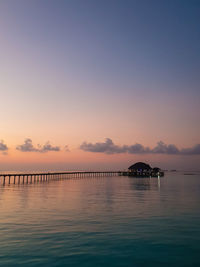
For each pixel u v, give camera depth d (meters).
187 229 13.95
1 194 33.69
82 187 49.81
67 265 9.02
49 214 18.25
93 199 28.09
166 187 50.03
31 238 12.09
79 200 27.00
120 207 21.92
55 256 9.84
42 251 10.35
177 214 18.45
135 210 20.27
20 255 9.89
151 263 9.27
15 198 28.48
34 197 29.77
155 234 12.93
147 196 31.86
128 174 129.25
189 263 9.29
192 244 11.38
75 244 11.27
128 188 47.19
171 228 14.17
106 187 50.12
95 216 17.56
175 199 28.39
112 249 10.68
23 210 19.97
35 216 17.42
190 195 33.28
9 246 10.91
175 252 10.39
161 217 17.28
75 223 15.29
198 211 19.81
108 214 18.39
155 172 126.75
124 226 14.59
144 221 15.96
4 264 9.05
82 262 9.28
